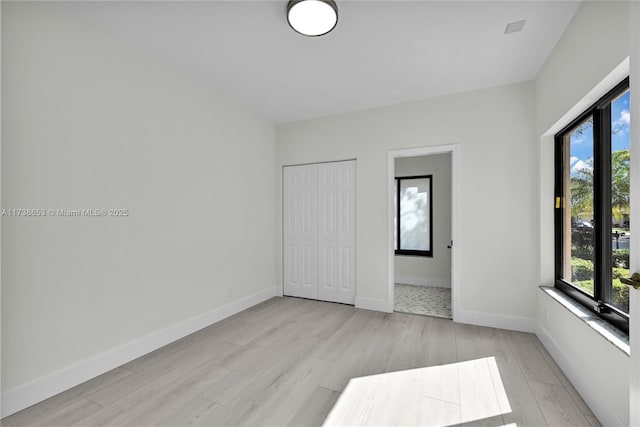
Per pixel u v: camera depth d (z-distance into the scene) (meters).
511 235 3.07
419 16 2.04
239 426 1.67
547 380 2.12
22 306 1.82
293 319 3.39
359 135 3.83
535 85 2.97
